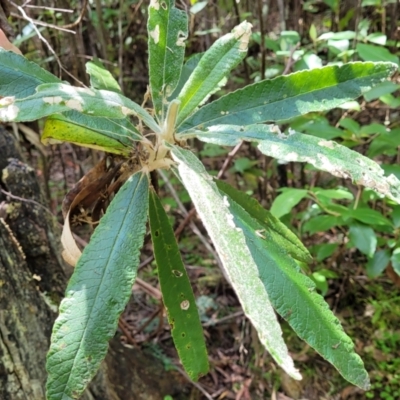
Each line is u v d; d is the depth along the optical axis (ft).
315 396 2.36
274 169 2.90
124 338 2.52
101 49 3.03
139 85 3.80
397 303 2.72
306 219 2.40
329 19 3.15
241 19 2.76
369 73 1.00
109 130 0.97
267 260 0.93
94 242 0.87
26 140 2.32
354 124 2.12
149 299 2.89
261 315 0.66
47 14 2.47
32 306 1.57
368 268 2.16
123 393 2.04
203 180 0.80
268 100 1.03
